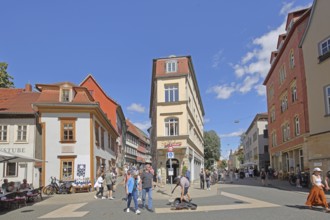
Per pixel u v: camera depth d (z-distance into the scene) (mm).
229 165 134750
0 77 40938
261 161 65938
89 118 29219
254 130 72688
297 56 31031
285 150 37781
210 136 83375
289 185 30438
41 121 28656
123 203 18062
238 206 15156
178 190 26078
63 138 28641
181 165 36125
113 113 50281
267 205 15242
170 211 14156
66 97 30281
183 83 37594
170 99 37781
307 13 29375
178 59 38656
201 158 66188
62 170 28172
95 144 30406
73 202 19703
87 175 28297
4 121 29891
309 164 26734
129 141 83375
